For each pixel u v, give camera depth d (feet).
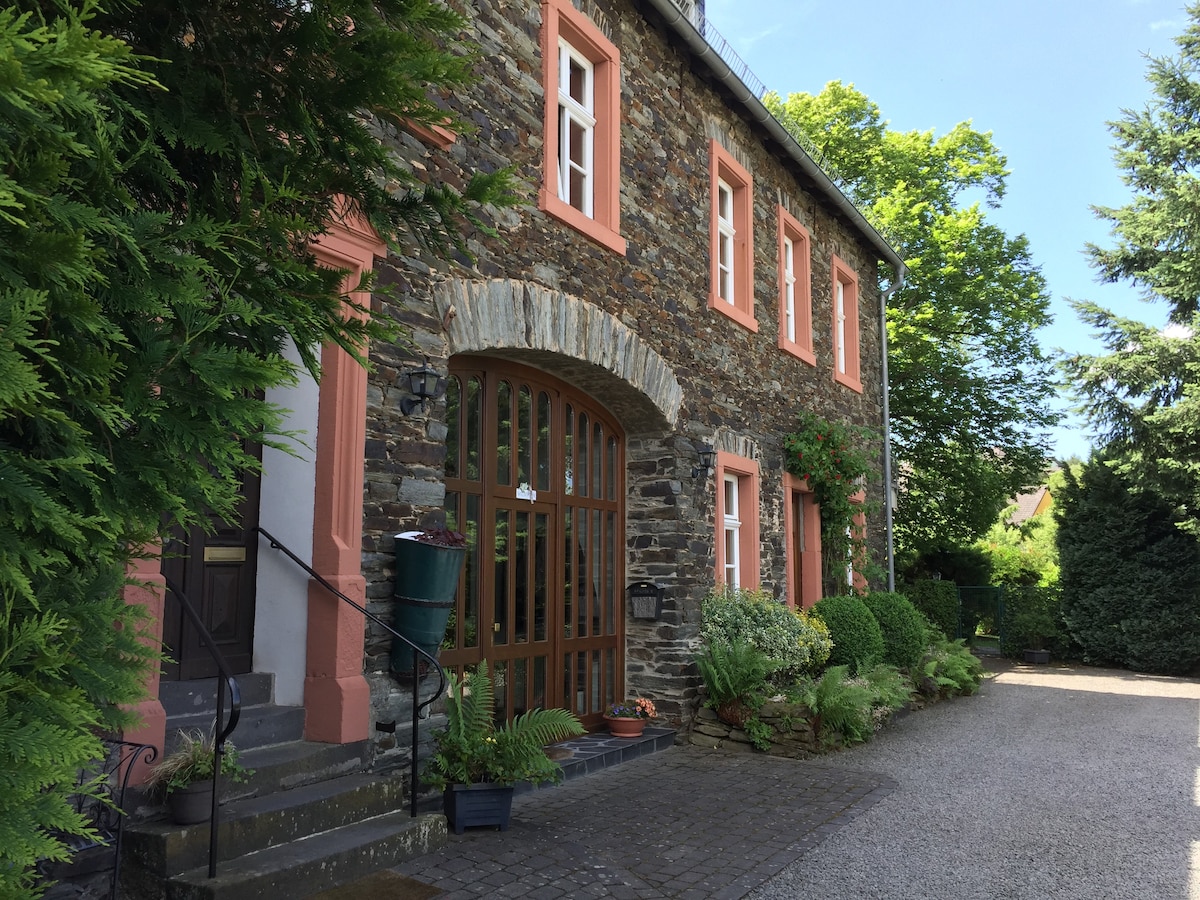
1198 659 50.37
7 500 5.70
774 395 35.47
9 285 5.43
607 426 27.66
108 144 6.27
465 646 21.49
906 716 33.83
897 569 67.67
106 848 11.87
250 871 12.17
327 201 9.60
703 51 29.50
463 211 9.97
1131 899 14.21
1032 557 82.89
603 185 25.44
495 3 21.44
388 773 16.72
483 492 22.27
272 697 16.57
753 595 30.32
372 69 8.43
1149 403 50.98
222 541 16.57
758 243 34.99
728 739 26.40
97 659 6.68
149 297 6.58
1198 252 49.83
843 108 66.69
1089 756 26.00
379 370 17.43
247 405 7.18
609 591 27.35
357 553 16.57
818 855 16.17
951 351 63.98
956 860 16.06
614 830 17.33
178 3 8.16
